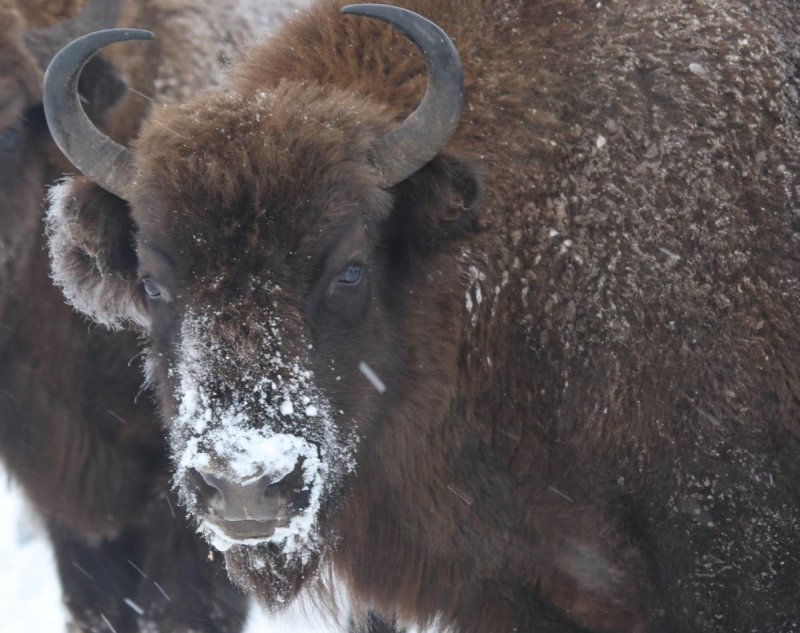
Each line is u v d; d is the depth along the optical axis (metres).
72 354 20.81
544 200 16.83
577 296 16.62
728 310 16.44
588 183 16.73
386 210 15.72
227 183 14.46
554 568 17.78
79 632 22.05
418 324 16.70
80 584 21.88
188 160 14.71
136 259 16.91
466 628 18.59
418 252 16.30
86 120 15.91
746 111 16.91
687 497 16.55
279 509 14.30
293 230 14.57
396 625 20.77
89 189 16.36
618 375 16.53
